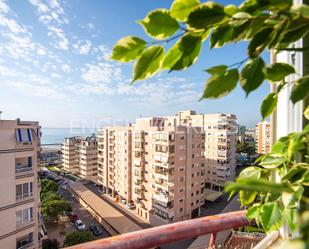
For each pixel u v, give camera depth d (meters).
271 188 0.30
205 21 0.40
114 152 35.16
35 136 11.84
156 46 0.43
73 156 58.56
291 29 0.42
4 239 10.24
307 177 0.61
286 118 1.17
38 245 11.91
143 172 28.06
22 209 11.05
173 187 24.64
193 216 27.53
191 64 0.45
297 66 0.99
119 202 33.88
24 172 11.20
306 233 0.22
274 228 0.68
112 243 1.06
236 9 0.41
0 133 10.25
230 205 29.62
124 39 0.42
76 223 26.09
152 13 0.41
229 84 0.44
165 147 24.38
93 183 47.25
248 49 0.44
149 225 25.94
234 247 1.30
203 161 29.23
